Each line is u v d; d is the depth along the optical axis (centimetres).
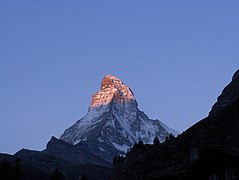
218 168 4547
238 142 5844
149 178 5691
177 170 5169
